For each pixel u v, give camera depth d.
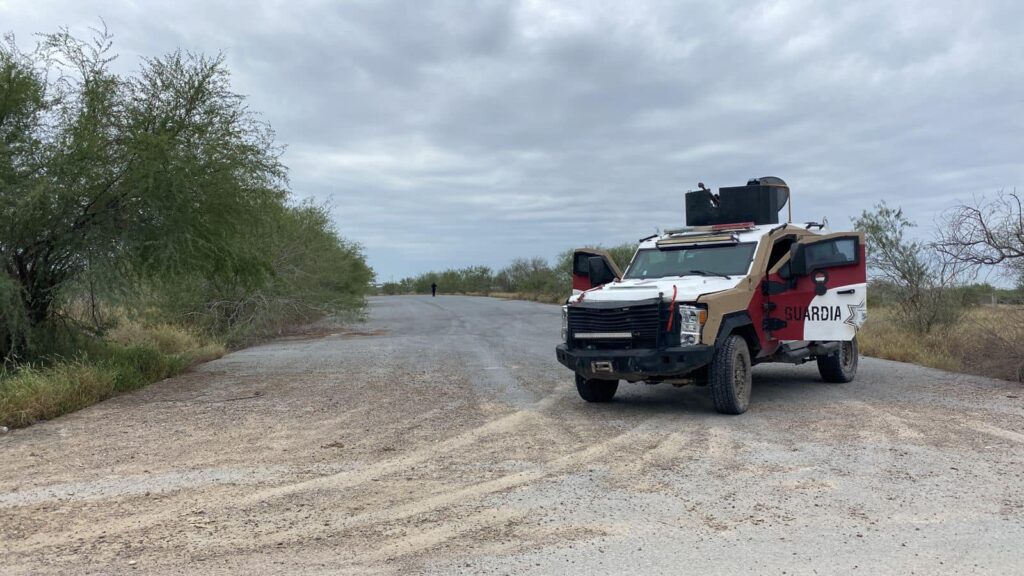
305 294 25.25
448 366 15.13
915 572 4.30
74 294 12.27
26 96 11.90
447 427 8.88
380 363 16.03
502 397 11.03
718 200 11.56
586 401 10.46
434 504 5.84
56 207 11.86
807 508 5.52
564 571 4.44
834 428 8.26
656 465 6.88
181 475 6.88
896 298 18.05
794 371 13.35
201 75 13.05
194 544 5.05
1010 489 5.88
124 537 5.22
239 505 5.92
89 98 12.16
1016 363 11.48
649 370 8.87
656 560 4.58
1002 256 11.99
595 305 9.40
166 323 20.36
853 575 4.28
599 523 5.30
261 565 4.65
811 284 9.82
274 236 21.77
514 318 32.78
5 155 11.55
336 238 29.56
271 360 17.17
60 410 10.10
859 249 9.93
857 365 12.73
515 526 5.28
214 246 13.36
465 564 4.59
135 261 12.82
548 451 7.55
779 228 10.62
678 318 8.92
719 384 8.99
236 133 13.30
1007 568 4.34
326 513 5.67
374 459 7.37
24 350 12.35
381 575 4.44
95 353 13.37
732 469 6.66
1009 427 8.14
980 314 15.87
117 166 12.14
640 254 11.05
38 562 4.77
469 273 90.06
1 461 7.55
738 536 4.96
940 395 10.27
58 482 6.71
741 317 9.38
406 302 55.41
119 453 7.82
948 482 6.11
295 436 8.55
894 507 5.50
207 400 11.24
